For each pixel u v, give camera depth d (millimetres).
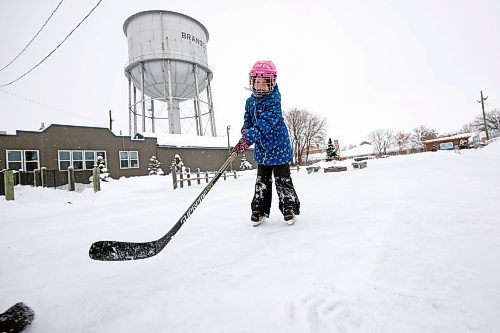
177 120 30312
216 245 2066
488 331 876
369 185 5336
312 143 55719
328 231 2154
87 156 19312
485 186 3586
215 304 1193
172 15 26672
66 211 5719
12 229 3725
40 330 1137
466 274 1242
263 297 1212
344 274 1357
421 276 1262
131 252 1614
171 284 1446
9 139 16562
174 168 10375
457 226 1937
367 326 951
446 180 4770
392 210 2684
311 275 1384
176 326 1060
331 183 6703
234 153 2342
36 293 1517
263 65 2557
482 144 33625
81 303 1350
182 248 2072
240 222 2863
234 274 1487
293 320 1023
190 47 27312
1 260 2176
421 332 897
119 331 1076
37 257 2238
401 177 6332
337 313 1042
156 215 4023
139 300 1309
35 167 17250
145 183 13633
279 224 2609
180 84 28422
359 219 2455
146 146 22500
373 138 78625
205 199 5531
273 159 2561
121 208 5422
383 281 1249
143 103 26734
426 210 2521
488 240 1619
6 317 1111
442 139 49469
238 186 8617
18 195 9000
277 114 2520
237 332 982
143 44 25953
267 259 1666
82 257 2166
